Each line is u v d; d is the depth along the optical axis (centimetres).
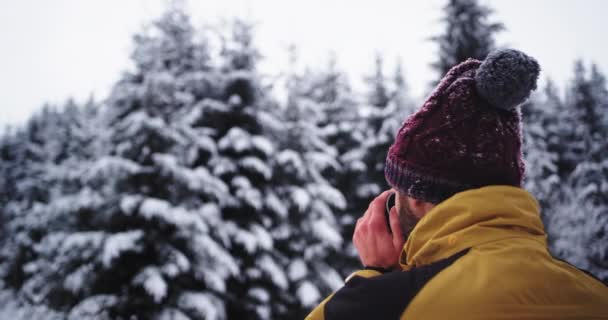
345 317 82
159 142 920
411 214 101
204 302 849
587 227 1320
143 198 848
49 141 3130
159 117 920
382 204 114
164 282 780
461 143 91
